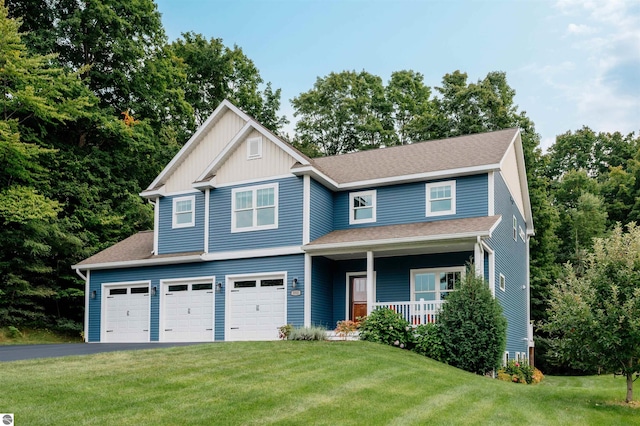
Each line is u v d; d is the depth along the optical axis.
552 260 36.66
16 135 25.17
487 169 19.86
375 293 21.23
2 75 26.56
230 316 21.52
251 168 21.97
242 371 11.66
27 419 8.25
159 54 36.47
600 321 11.63
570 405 11.56
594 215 41.12
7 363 12.13
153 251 24.03
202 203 23.11
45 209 26.42
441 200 20.78
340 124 43.56
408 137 40.28
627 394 12.06
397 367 13.13
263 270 21.06
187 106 37.56
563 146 53.31
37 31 31.08
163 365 12.01
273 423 8.61
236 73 44.66
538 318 35.34
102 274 24.66
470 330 16.20
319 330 17.09
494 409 10.34
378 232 20.39
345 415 9.16
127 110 33.69
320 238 21.05
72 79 28.95
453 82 37.38
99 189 31.67
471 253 19.95
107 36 33.19
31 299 28.19
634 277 11.62
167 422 8.44
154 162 35.41
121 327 23.86
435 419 9.27
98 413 8.70
